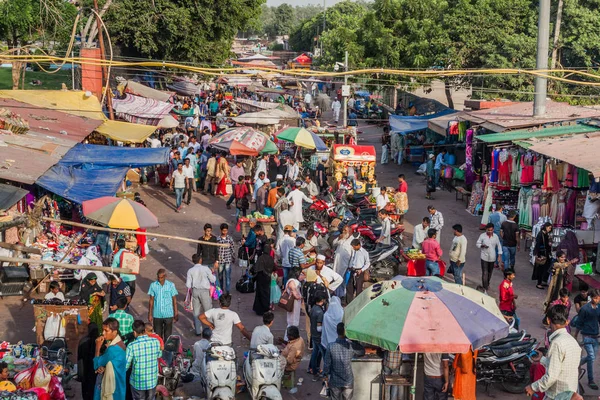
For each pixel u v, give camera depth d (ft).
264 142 85.61
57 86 142.61
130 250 55.36
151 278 58.44
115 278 45.32
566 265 49.26
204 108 135.95
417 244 58.65
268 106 126.00
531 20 119.75
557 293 49.01
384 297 31.78
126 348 34.14
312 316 40.57
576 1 122.21
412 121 106.83
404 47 124.67
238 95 163.94
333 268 51.42
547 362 30.09
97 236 56.08
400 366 35.29
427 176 90.33
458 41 119.65
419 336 29.55
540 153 65.92
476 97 118.73
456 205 86.58
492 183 75.00
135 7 128.77
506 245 59.11
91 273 44.37
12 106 73.67
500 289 45.37
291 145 104.22
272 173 86.53
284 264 53.21
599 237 58.59
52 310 42.06
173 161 86.89
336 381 34.65
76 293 49.90
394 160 115.75
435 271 55.62
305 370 42.27
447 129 94.63
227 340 39.47
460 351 29.40
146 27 127.13
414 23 122.83
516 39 114.62
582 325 39.63
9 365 36.29
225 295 39.45
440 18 125.49
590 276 55.36
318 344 40.40
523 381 39.40
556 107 89.61
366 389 35.65
